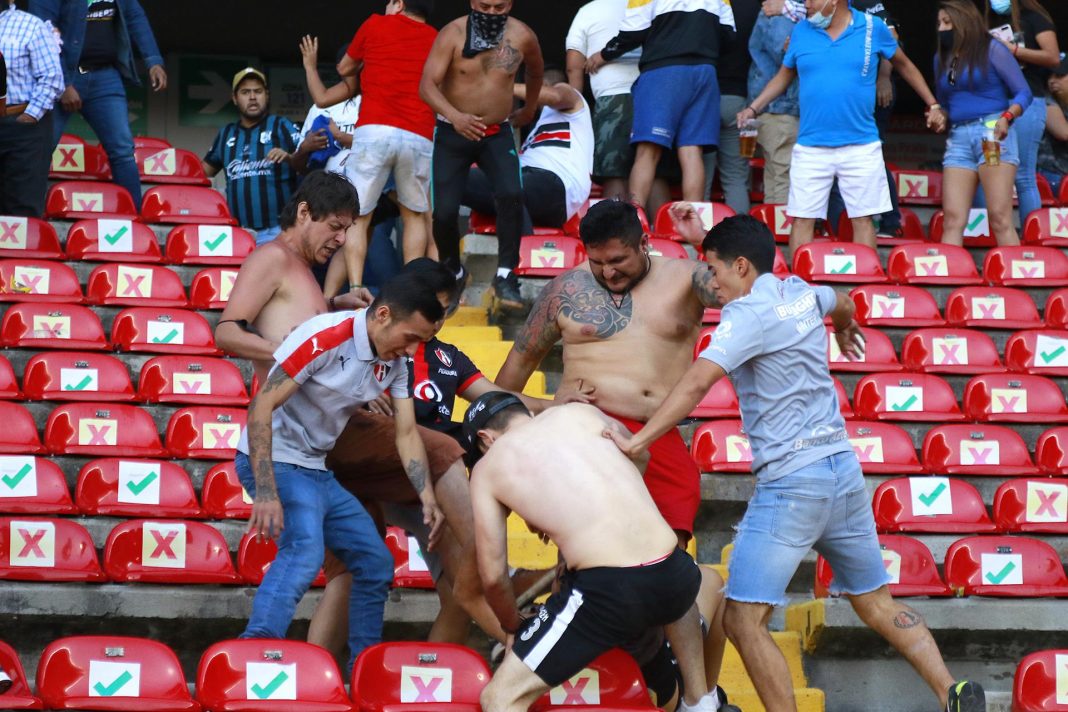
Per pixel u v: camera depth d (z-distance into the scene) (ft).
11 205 104.94
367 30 95.35
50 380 86.63
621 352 65.26
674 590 55.72
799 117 116.57
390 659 58.13
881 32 110.42
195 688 64.95
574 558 55.93
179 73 169.17
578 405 59.52
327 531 62.54
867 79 110.11
